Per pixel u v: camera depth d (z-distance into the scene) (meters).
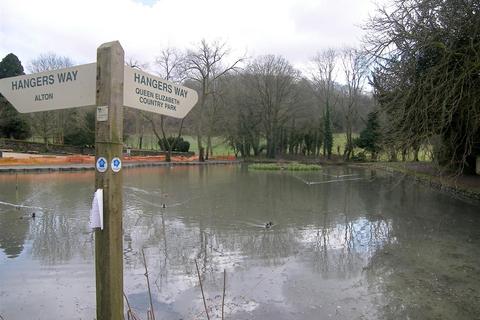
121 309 2.10
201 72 34.59
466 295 4.70
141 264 5.68
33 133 35.69
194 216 9.45
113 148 2.01
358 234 7.88
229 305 4.33
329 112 43.75
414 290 4.86
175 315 4.05
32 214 8.78
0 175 17.83
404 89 11.29
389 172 27.30
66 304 4.27
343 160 41.97
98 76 2.01
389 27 11.99
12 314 4.02
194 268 5.54
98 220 1.99
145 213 9.74
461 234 7.94
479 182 14.70
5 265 5.52
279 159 42.47
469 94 9.34
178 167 29.27
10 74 35.62
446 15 9.75
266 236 7.56
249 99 42.97
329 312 4.21
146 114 35.06
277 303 4.41
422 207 11.37
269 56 42.94
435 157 12.47
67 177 17.67
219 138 45.62
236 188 15.77
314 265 5.81
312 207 11.27
